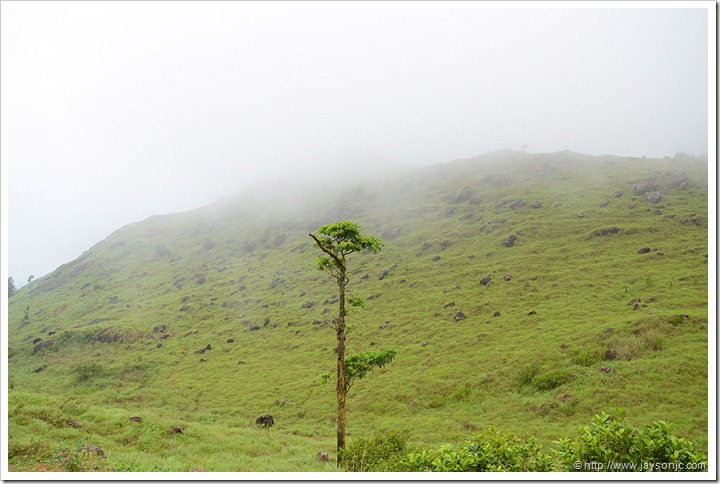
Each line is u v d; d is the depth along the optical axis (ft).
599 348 126.62
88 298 408.05
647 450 23.61
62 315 371.56
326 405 143.23
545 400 108.37
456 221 363.56
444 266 283.59
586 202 322.75
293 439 92.94
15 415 62.08
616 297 176.45
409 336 196.85
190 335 277.03
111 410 82.53
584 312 168.25
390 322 219.61
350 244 62.69
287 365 198.70
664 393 94.27
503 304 202.80
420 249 330.34
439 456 29.25
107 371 219.00
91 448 48.55
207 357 231.30
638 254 223.10
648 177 333.62
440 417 115.65
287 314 280.51
